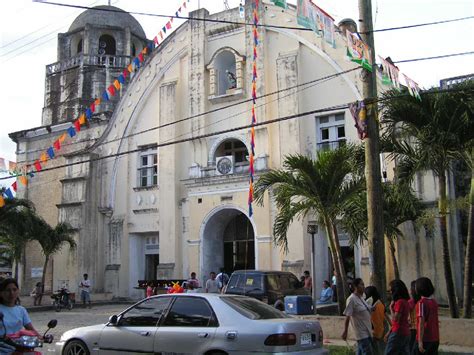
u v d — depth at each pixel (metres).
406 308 8.88
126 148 30.66
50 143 34.81
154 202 29.22
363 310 9.56
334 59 24.84
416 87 12.52
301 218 23.72
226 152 28.31
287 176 16.05
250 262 27.00
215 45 28.39
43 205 34.03
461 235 21.38
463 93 13.41
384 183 17.31
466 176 20.66
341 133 24.50
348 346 12.82
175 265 27.33
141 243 30.25
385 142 14.73
